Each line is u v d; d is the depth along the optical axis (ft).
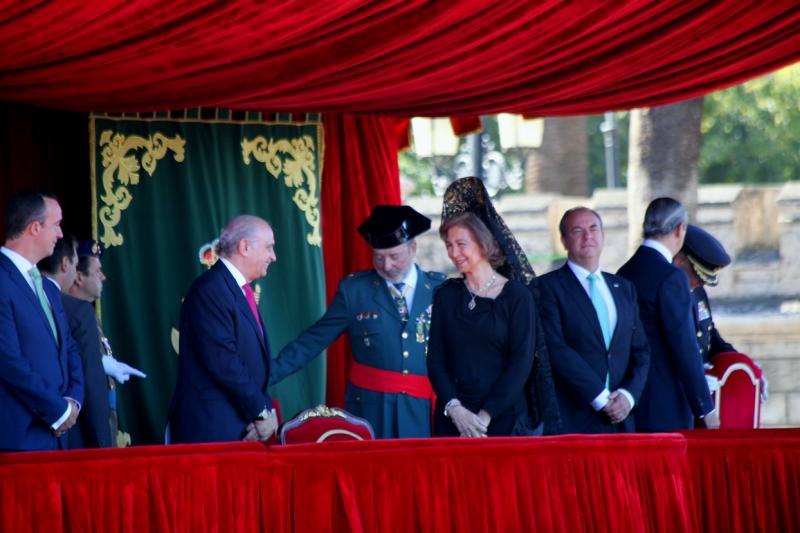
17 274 62.39
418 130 105.81
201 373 69.10
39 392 60.49
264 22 60.64
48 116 82.79
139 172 83.76
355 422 67.82
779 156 269.03
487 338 65.72
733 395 81.56
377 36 65.26
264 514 59.62
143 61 64.54
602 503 62.80
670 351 73.82
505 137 111.86
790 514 65.05
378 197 96.68
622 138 289.33
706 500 65.10
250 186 87.81
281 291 89.10
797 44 76.84
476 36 67.05
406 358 77.66
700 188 188.03
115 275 82.79
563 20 67.36
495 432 66.18
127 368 75.31
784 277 183.21
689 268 82.07
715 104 262.06
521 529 61.72
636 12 68.59
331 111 83.20
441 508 60.90
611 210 193.06
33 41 60.70
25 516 56.59
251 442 60.18
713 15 70.18
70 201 84.02
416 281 78.89
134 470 58.03
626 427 70.79
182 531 58.23
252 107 79.56
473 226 66.28
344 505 59.88
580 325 70.44
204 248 85.61
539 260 176.86
